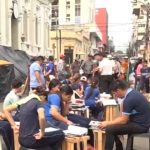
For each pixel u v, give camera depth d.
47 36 44.84
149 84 21.48
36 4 39.88
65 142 7.41
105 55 17.67
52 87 8.49
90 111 11.65
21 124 7.19
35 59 14.16
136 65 22.86
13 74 19.30
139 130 7.88
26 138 7.05
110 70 16.59
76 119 8.67
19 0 34.06
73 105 10.88
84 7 117.44
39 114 7.04
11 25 33.50
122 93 8.00
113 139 7.96
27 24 36.97
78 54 71.69
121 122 7.91
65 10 117.56
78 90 13.05
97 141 8.15
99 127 8.12
